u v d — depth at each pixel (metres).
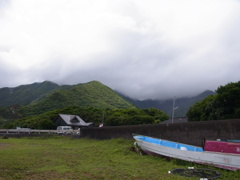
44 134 34.25
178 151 12.79
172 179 8.73
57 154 15.22
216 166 11.10
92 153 15.67
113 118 45.94
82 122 50.97
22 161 12.14
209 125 14.42
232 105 22.25
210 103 25.03
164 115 58.66
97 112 59.19
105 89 109.94
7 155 14.32
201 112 28.02
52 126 48.88
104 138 24.98
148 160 13.18
